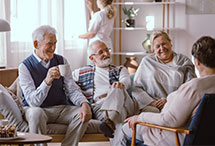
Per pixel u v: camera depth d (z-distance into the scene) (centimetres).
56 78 349
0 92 321
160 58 392
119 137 332
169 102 264
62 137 334
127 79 374
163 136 261
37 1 518
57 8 577
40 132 316
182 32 731
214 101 226
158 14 739
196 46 244
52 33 347
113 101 332
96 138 338
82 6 656
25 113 330
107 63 382
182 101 244
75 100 355
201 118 229
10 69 395
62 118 343
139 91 383
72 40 630
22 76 342
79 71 387
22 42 489
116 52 727
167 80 385
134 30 745
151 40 394
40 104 336
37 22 519
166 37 390
